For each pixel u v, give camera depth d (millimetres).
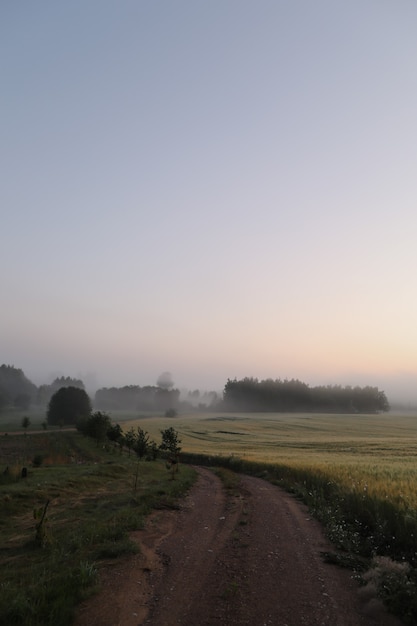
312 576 9234
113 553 9812
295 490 22141
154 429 89938
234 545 11523
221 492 21906
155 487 21688
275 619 7059
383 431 90812
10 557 10289
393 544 12227
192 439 70438
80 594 7387
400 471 24859
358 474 23000
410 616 7227
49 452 44156
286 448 54531
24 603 6816
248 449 53438
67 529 12656
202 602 7621
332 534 12914
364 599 8062
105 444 50812
